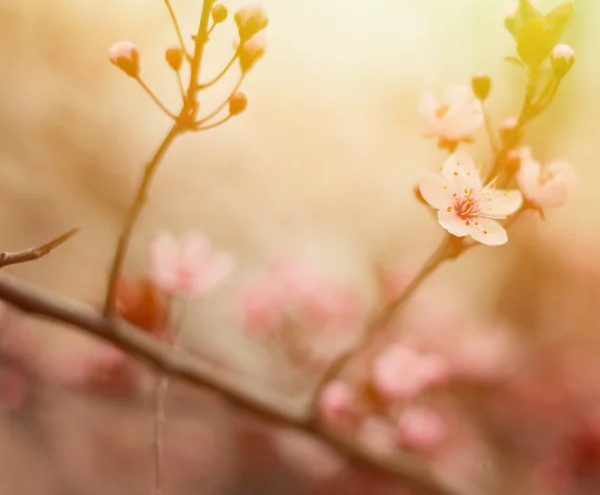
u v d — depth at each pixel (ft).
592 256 3.32
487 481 2.28
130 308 1.75
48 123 2.86
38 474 2.51
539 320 3.28
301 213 3.43
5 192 2.72
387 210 3.54
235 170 3.29
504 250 3.35
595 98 3.26
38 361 2.27
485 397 2.41
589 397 2.57
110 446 2.62
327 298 2.13
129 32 3.00
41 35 2.85
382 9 3.37
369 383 1.88
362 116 3.53
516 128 1.54
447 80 3.40
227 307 2.65
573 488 2.31
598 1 2.99
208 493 2.50
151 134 3.11
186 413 2.32
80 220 2.89
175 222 3.09
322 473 2.30
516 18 1.53
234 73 3.15
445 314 2.47
